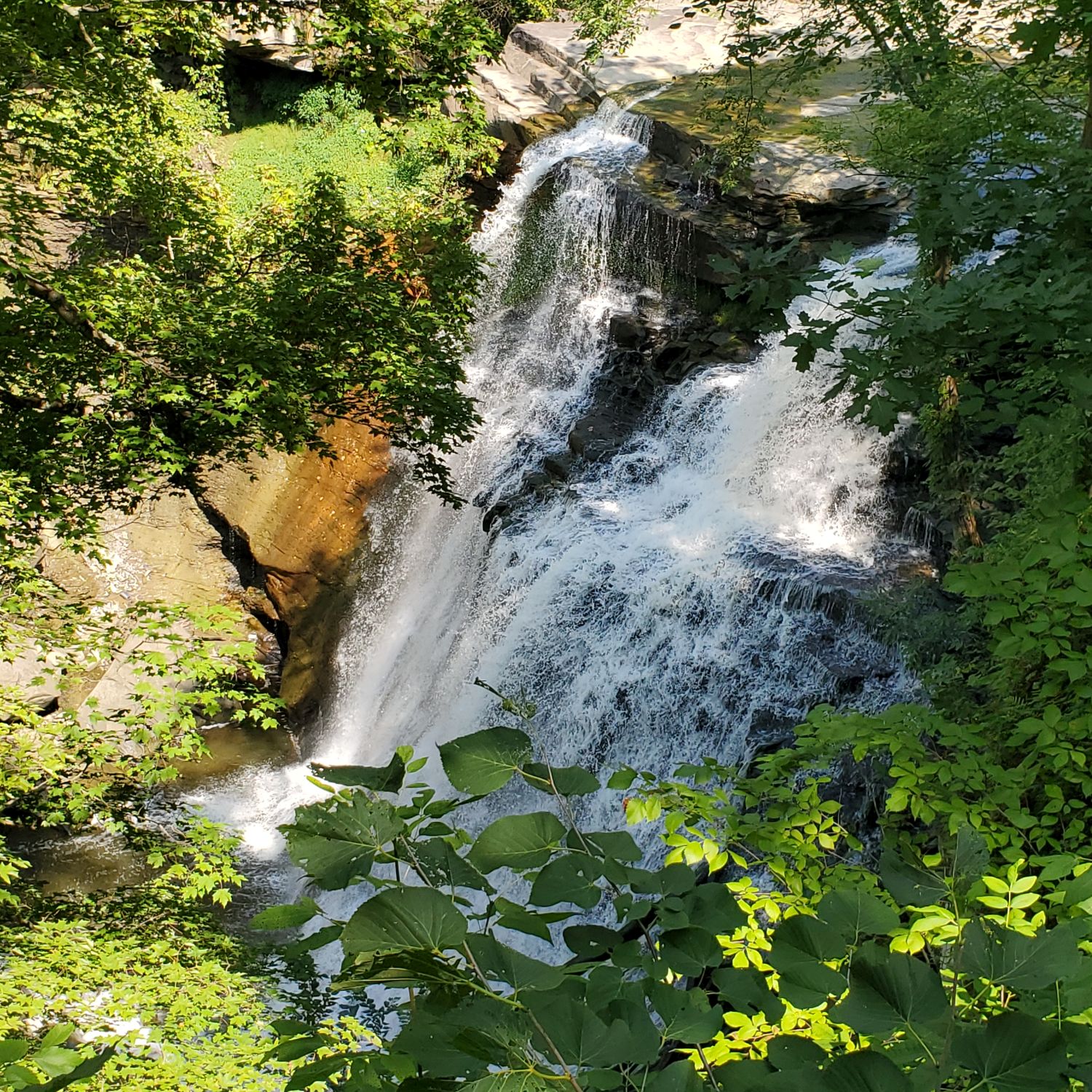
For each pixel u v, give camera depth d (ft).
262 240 46.19
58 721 37.04
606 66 78.38
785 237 56.13
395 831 5.61
